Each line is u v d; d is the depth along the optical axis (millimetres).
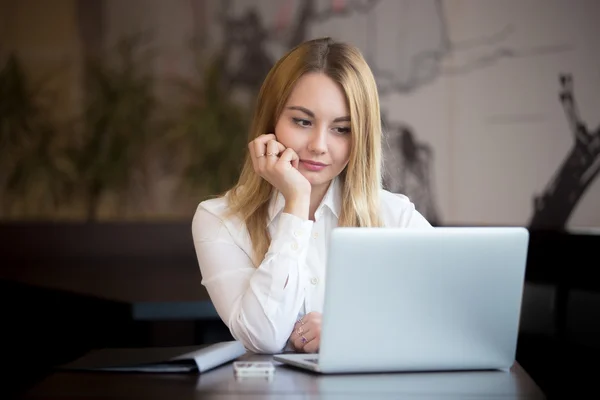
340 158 2475
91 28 6316
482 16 6027
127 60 6312
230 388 1897
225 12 6277
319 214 2586
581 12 5914
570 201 5941
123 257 6219
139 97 6297
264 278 2355
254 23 6258
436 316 2035
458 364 2080
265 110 2521
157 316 3920
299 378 2004
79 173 6332
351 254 1958
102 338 4137
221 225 2555
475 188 6055
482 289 2049
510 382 1987
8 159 6328
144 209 6336
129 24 6312
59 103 6324
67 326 4309
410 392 1879
